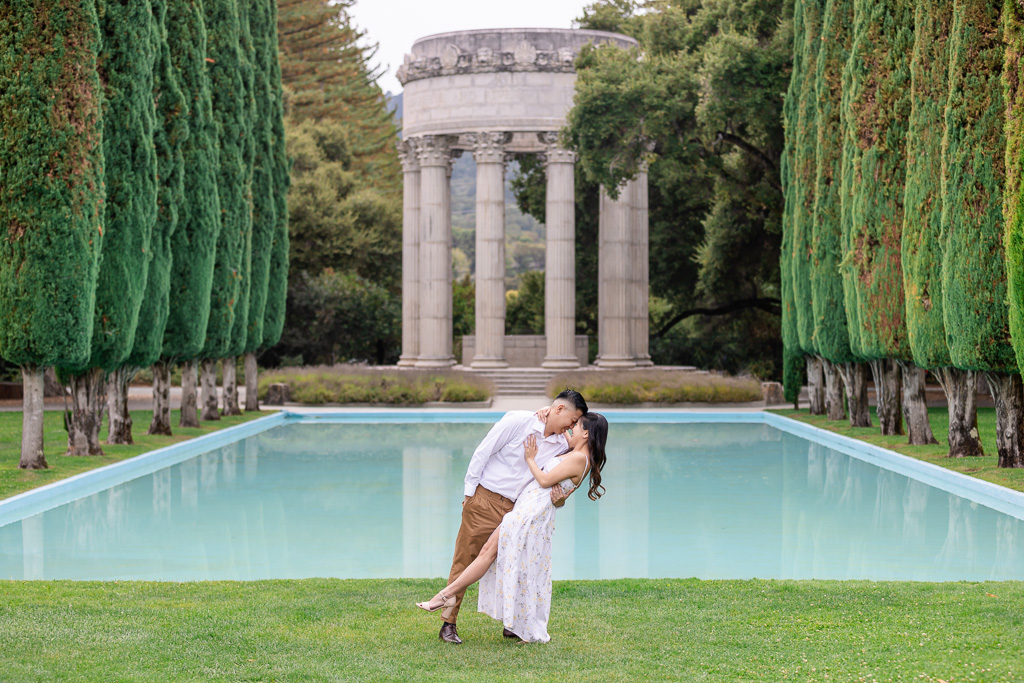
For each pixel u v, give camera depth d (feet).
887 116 73.61
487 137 144.25
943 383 69.56
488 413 115.14
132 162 68.80
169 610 28.19
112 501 55.67
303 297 179.11
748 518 49.65
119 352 68.54
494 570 26.37
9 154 58.80
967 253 58.85
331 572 37.35
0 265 59.16
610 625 26.89
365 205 199.11
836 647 24.66
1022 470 60.49
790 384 116.88
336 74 263.70
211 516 50.72
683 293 171.73
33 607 28.48
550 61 143.33
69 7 59.67
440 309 149.89
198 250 84.38
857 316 78.79
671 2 159.12
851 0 86.58
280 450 81.87
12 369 130.62
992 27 58.59
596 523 48.19
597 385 128.57
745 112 113.80
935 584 32.12
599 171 124.06
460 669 23.34
